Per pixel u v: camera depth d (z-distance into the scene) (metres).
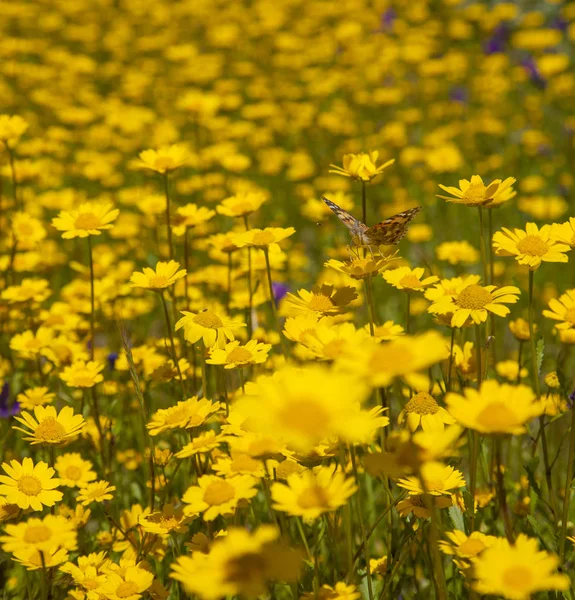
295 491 1.03
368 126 2.90
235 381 1.33
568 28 3.40
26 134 2.79
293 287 1.92
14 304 1.46
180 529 1.12
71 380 1.27
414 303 1.50
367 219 2.25
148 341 1.44
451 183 2.36
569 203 2.28
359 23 3.85
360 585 1.12
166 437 1.34
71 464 1.23
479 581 1.04
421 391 1.16
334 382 0.96
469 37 3.73
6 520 1.12
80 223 1.30
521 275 1.84
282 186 2.59
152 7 4.22
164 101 3.13
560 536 1.15
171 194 2.21
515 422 0.99
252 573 0.96
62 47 3.83
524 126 2.88
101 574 1.13
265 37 3.88
